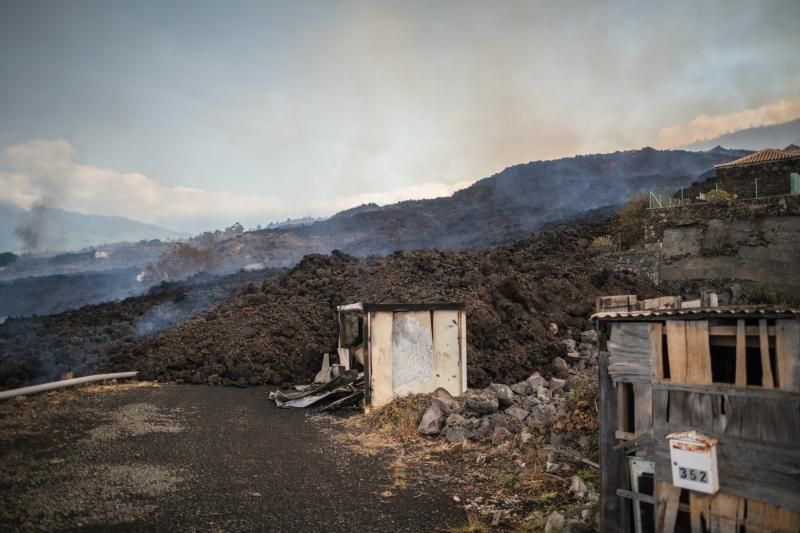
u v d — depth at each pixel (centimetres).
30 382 1434
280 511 638
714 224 2748
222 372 1512
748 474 422
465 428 927
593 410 848
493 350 1521
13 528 573
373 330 1143
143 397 1274
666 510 456
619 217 3416
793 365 411
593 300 2027
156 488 704
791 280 2481
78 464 789
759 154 3344
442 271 2172
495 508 649
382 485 726
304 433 988
